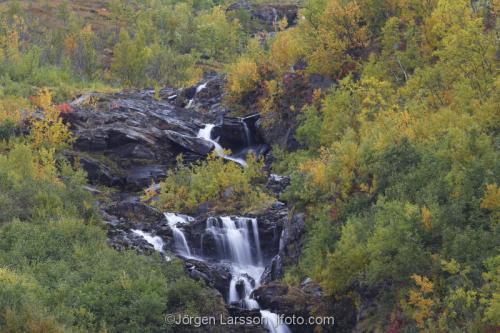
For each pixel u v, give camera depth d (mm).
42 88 91000
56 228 41656
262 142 72625
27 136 65312
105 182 63875
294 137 63188
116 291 34031
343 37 67375
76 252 38781
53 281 35406
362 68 64188
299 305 37438
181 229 50812
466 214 31938
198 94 87625
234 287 44719
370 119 52844
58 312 30641
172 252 49031
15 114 68000
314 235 40312
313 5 72562
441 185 33844
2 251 38438
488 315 25281
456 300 27188
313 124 58969
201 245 50469
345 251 34781
